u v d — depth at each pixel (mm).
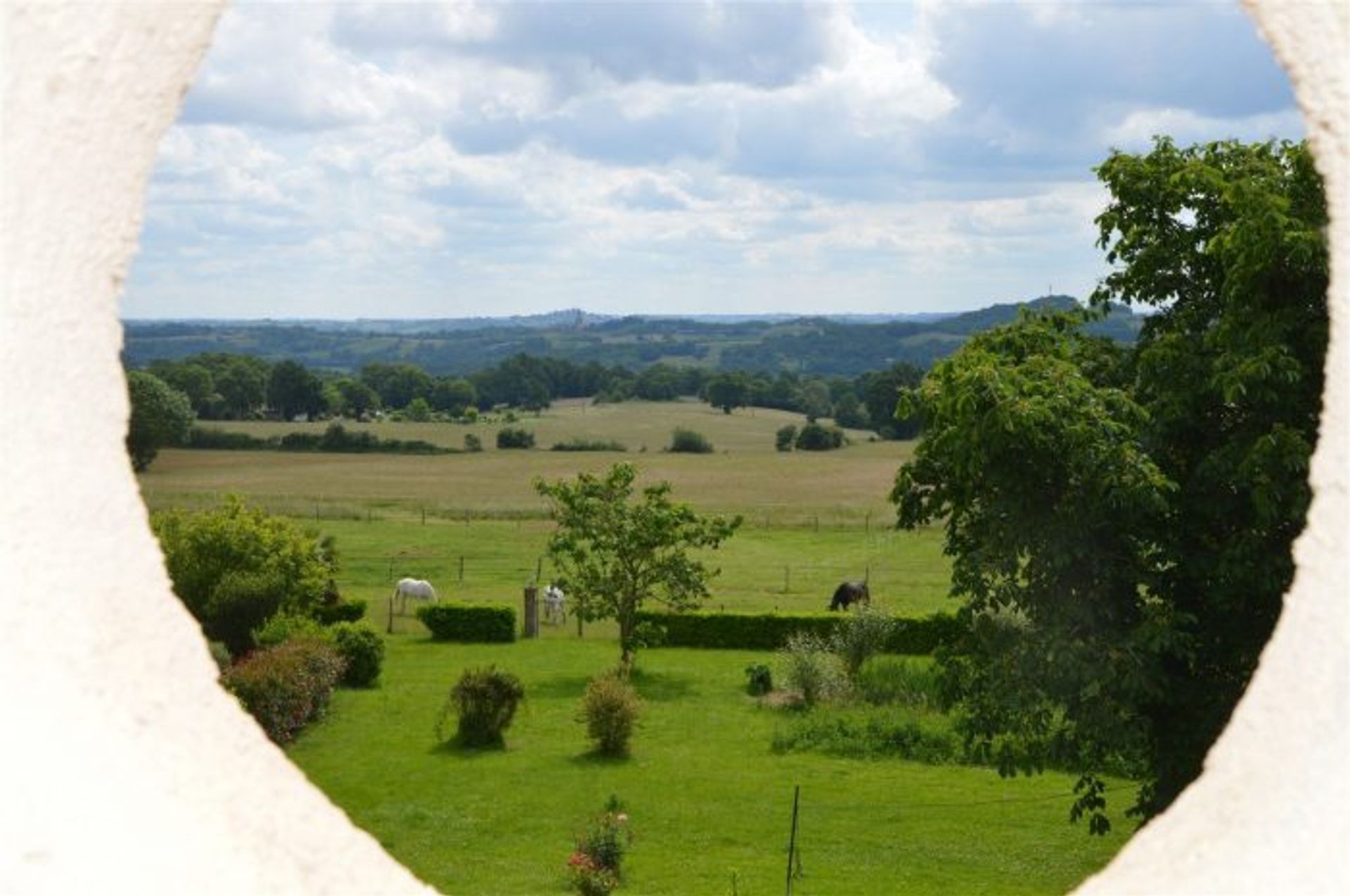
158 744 4195
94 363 4457
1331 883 3953
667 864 16812
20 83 4434
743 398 137125
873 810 19469
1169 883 4141
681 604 30562
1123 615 13594
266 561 30094
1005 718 14125
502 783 20969
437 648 35094
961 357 14672
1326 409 4477
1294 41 4559
